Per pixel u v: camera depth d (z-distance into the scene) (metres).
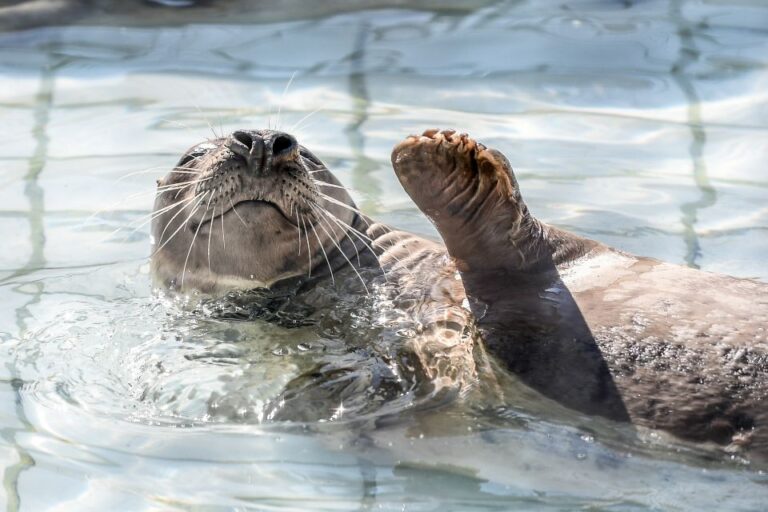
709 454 16.92
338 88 34.28
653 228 25.62
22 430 18.08
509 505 16.12
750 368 17.52
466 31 38.72
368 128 31.27
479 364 18.80
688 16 39.88
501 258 20.78
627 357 18.11
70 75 35.59
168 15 40.66
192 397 18.94
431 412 18.19
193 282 22.41
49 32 39.06
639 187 27.77
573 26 39.00
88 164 29.31
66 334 21.19
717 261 24.08
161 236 22.91
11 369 20.02
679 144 30.12
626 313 18.95
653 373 17.81
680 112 32.09
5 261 24.59
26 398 19.08
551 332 18.91
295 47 37.72
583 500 16.25
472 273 21.02
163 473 16.89
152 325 21.47
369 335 20.22
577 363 18.27
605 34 38.16
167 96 33.84
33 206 27.16
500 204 20.42
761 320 18.44
